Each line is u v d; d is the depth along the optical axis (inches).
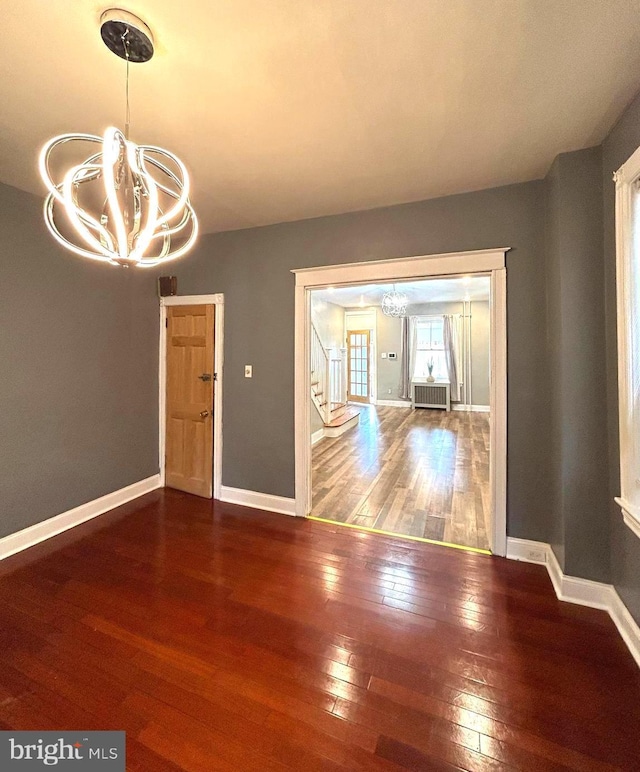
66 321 112.7
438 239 102.3
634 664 62.9
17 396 100.3
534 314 93.7
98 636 69.5
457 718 53.5
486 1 45.4
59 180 92.1
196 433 141.1
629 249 64.7
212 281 135.7
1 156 81.9
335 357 306.7
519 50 52.8
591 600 77.7
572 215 77.9
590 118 68.2
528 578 87.9
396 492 144.9
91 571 90.9
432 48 52.4
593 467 77.3
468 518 121.1
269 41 50.8
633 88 60.6
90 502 121.1
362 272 111.0
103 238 45.8
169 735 51.2
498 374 97.0
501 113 67.1
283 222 122.1
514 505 96.7
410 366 357.7
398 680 59.9
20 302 100.6
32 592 82.6
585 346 77.3
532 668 62.1
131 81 58.3
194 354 140.6
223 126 70.6
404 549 101.5
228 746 49.9
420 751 49.1
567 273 78.3
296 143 76.4
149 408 144.0
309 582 86.5
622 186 65.5
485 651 65.8
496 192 96.4
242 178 91.3
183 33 49.3
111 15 46.2
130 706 55.4
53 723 52.8
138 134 73.2
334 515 124.1
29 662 63.4
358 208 109.8
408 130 72.2
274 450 127.6
